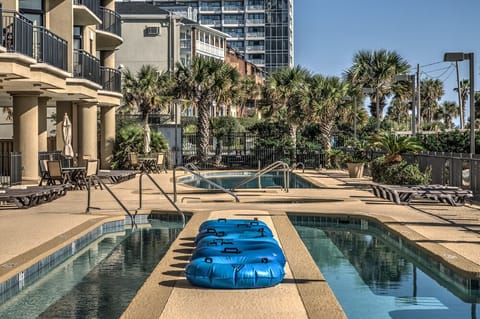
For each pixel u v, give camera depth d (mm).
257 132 42375
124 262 9875
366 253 10727
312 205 16188
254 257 7277
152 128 39156
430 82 86750
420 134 31766
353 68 42062
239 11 113062
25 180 21750
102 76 29672
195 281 6945
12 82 19516
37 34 20375
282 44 112562
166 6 97562
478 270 7586
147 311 6016
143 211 14633
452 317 6707
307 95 36938
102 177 23453
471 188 16625
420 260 9719
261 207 15609
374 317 6723
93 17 27078
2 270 7676
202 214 13820
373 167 21812
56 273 9000
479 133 28594
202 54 70938
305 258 8562
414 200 17344
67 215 13789
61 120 28438
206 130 37812
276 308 6113
